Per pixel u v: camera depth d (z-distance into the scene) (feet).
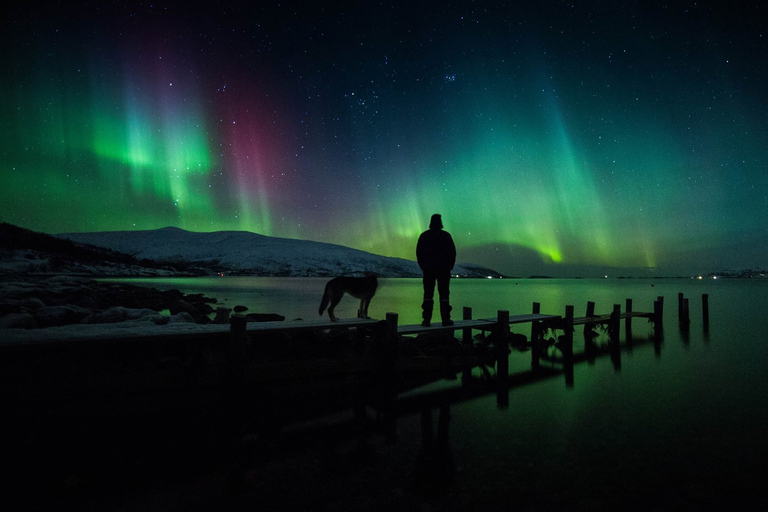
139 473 12.37
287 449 14.43
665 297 130.82
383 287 200.75
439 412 19.25
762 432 16.57
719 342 43.24
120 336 16.72
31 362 17.87
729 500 11.28
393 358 23.21
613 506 10.89
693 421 17.99
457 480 12.20
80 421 15.60
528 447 14.87
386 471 12.73
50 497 10.84
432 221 27.48
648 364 31.91
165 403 17.01
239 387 18.42
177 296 71.82
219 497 11.00
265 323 22.08
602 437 15.96
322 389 21.54
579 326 56.03
